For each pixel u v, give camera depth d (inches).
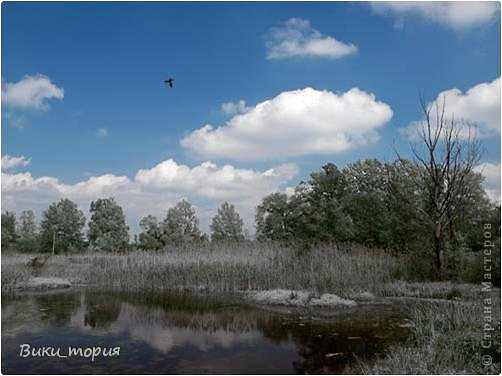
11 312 615.8
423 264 890.7
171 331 503.2
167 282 911.7
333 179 1611.7
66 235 2539.4
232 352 415.2
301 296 702.5
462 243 908.6
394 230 1205.7
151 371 360.5
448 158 925.8
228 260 985.5
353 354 402.3
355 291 759.1
